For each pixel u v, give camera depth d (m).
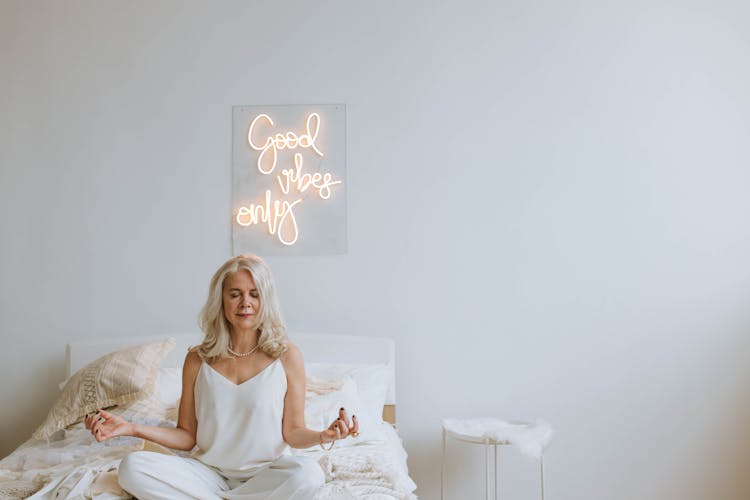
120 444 2.63
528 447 2.97
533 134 3.58
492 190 3.57
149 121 3.62
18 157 3.61
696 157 3.55
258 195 3.60
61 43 3.64
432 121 3.60
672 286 3.53
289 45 3.62
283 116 3.60
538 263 3.55
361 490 2.18
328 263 3.57
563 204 3.56
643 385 3.51
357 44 3.61
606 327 3.52
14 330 3.58
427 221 3.57
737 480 3.46
